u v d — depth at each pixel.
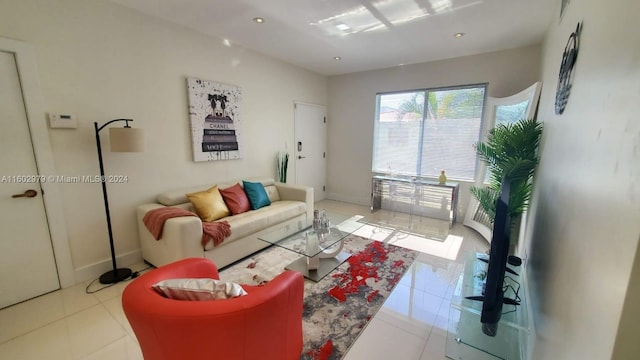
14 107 1.96
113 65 2.43
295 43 3.41
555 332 1.06
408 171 4.59
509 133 2.38
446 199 4.23
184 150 3.07
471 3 2.35
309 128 4.93
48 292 2.20
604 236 0.71
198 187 3.14
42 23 2.03
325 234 2.65
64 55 2.15
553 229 1.36
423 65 4.18
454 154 4.11
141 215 2.58
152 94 2.73
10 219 2.00
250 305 1.02
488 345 1.66
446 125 4.12
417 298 2.18
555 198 1.41
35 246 2.12
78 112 2.26
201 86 3.13
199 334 0.96
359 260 2.83
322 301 2.13
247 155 3.83
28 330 1.78
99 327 1.82
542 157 2.07
